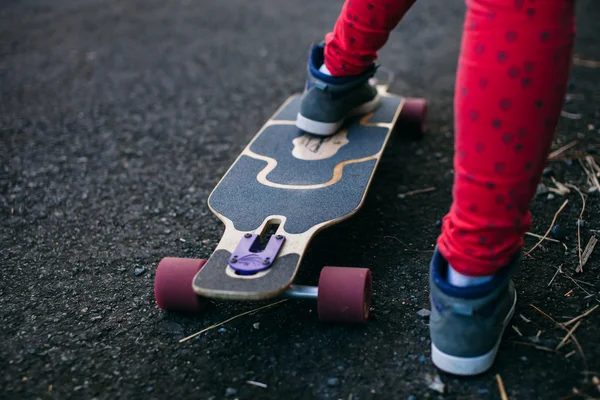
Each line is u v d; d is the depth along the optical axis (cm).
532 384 141
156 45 376
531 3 112
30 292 183
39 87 325
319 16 413
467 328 138
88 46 376
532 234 195
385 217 210
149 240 206
